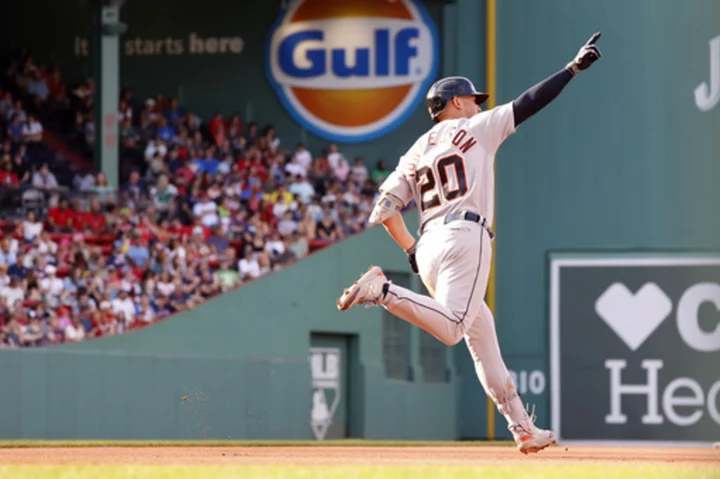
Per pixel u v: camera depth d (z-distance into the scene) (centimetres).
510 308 7169
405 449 4194
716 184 6994
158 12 7975
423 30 7644
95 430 5359
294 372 6181
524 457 2923
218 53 7925
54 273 5941
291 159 7581
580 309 7088
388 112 7731
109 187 6781
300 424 6200
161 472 1719
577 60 2077
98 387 5384
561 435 7050
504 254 7194
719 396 6875
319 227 7144
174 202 6981
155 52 7950
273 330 6122
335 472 1714
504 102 7312
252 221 7056
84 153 7606
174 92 7938
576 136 7156
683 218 7019
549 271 7138
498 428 7031
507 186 7219
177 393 5700
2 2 7975
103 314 5919
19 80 7631
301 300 6253
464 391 7094
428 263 2127
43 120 7631
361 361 6525
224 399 5856
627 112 7106
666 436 6925
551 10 7256
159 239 6488
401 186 2183
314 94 7831
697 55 7044
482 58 7412
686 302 6975
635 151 7094
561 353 7088
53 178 6806
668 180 7044
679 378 6938
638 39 7112
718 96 7000
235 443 5106
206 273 6475
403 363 6819
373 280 2034
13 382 5038
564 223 7150
